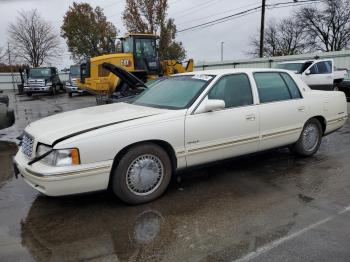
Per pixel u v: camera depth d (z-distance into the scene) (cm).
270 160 617
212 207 431
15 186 528
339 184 498
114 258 329
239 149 512
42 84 2905
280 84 574
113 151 413
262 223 388
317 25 5647
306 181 512
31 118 1342
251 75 538
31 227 394
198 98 478
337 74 1688
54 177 390
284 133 563
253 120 518
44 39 5409
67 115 497
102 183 414
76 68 2678
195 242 352
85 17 4203
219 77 504
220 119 486
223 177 535
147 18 3512
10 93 3659
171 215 413
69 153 396
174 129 450
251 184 505
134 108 500
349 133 846
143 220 402
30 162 418
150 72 1623
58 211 433
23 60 5384
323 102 625
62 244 356
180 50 3609
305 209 420
